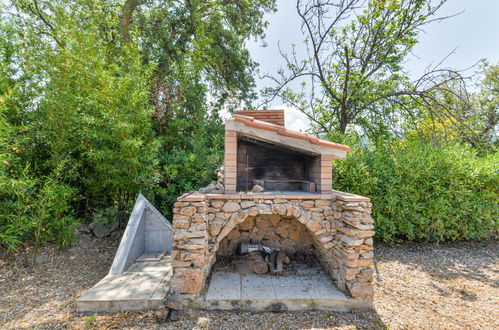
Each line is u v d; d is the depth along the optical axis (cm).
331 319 310
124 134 555
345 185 609
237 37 1020
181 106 817
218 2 988
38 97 557
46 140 537
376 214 601
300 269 443
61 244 536
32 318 300
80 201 657
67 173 578
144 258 468
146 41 860
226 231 380
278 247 501
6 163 420
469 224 605
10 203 460
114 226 630
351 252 330
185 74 830
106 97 548
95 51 609
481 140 775
